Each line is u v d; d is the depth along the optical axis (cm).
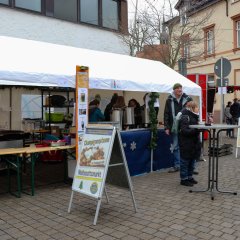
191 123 679
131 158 798
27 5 1122
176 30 1916
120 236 446
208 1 2431
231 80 2422
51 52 781
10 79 612
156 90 854
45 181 769
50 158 996
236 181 746
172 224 488
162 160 888
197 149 705
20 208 568
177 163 855
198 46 2578
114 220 505
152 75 900
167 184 723
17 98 1096
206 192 655
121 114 929
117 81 759
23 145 714
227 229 468
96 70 764
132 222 496
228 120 1744
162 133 884
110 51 1412
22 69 632
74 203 592
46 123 1062
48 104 1052
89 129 545
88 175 522
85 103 695
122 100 973
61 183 746
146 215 526
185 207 564
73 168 739
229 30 2433
